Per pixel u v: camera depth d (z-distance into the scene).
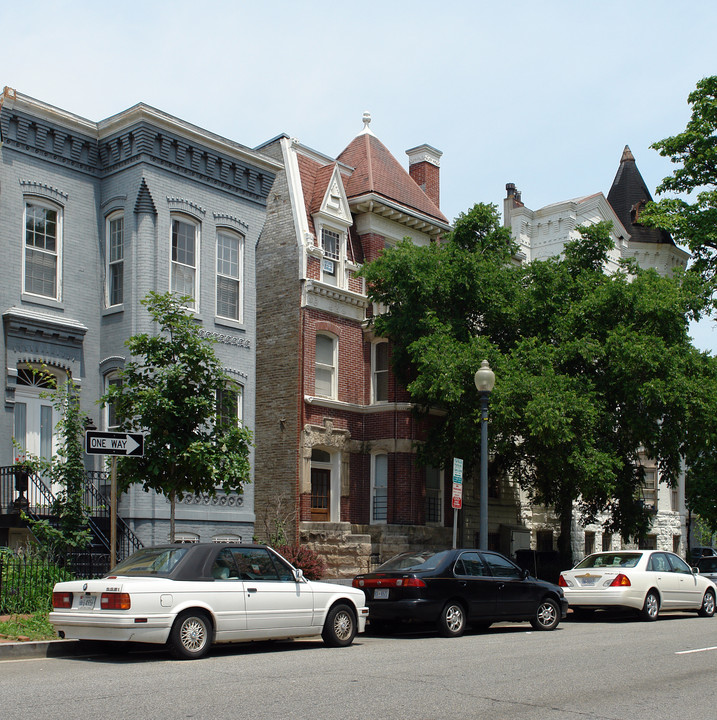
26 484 18.59
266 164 25.38
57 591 12.31
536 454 25.17
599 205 40.53
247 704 8.72
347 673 10.88
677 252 44.53
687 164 32.03
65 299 21.83
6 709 8.39
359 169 30.95
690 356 25.09
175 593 12.05
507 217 38.88
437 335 25.56
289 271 27.80
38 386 21.03
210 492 16.36
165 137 22.72
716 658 12.66
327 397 28.00
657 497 40.75
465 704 8.96
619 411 26.09
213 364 16.28
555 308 26.50
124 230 22.42
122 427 16.25
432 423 28.92
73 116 22.23
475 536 31.00
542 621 17.20
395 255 26.55
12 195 20.95
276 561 13.61
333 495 27.81
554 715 8.48
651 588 19.58
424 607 15.34
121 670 11.05
